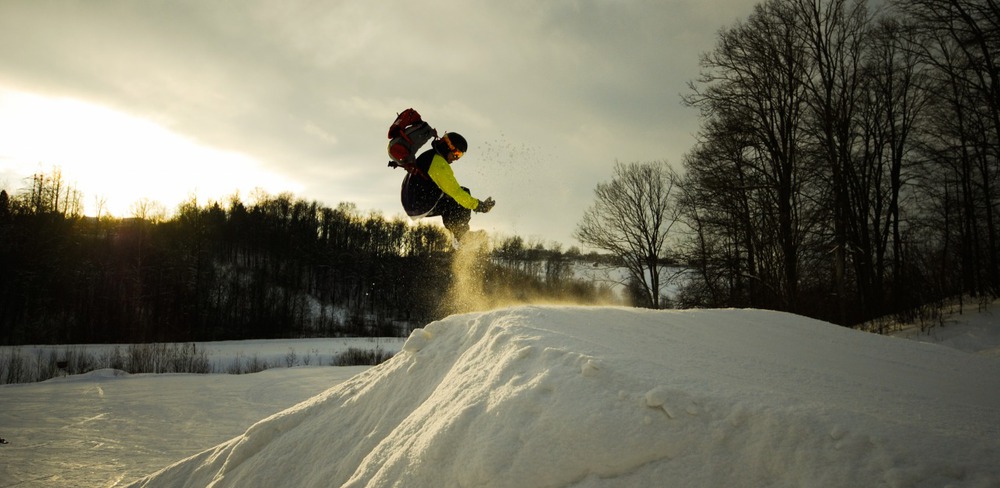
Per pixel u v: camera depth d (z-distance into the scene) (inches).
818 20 908.0
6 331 1775.3
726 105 967.0
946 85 871.7
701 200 1052.5
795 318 194.7
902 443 87.3
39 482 292.8
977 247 864.3
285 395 569.6
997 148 797.2
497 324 160.7
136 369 966.4
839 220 888.3
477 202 238.4
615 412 104.7
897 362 153.6
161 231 2388.0
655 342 148.1
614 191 1311.5
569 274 968.3
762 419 95.6
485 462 105.6
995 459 83.5
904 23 845.2
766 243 993.5
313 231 2901.1
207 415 474.9
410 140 230.8
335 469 146.3
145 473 309.0
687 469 94.6
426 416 133.5
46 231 2014.0
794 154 933.2
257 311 2274.9
